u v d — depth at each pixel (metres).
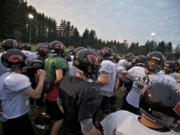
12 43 3.28
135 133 0.98
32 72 2.57
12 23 46.16
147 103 0.99
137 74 2.64
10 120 1.73
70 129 1.24
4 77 1.76
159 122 0.95
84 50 1.48
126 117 1.16
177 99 0.94
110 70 2.76
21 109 1.78
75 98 1.16
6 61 1.76
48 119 2.83
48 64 2.59
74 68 1.44
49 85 2.40
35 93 1.83
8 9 44.59
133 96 2.66
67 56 4.02
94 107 1.11
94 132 1.11
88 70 1.37
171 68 4.08
